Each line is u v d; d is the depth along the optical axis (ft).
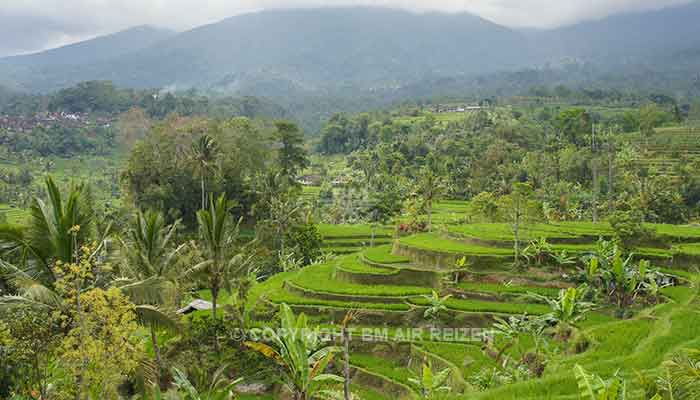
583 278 112.78
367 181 359.46
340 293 124.47
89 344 65.87
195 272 101.30
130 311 71.10
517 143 415.44
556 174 328.29
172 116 284.61
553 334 98.43
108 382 71.05
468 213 242.58
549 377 61.98
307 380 57.41
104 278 83.25
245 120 276.41
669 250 132.46
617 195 285.84
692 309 85.30
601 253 111.04
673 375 45.83
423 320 111.96
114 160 466.70
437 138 447.83
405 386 93.20
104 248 85.87
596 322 98.68
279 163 308.19
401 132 533.14
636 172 301.22
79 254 79.87
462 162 370.12
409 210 247.29
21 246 80.02
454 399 60.08
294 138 312.29
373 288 127.54
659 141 376.48
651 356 67.26
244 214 265.13
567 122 418.92
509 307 110.01
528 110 604.49
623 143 368.27
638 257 127.65
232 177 256.52
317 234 217.56
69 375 70.79
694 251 129.80
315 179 433.48
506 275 124.88
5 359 69.62
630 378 60.59
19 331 65.92
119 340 68.54
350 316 58.59
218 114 606.55
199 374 94.89
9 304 67.46
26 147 460.14
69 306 70.49
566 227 158.30
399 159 387.96
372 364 103.24
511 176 325.01
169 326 81.97
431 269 132.67
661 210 236.02
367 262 144.36
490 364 92.73
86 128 527.40
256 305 120.88
